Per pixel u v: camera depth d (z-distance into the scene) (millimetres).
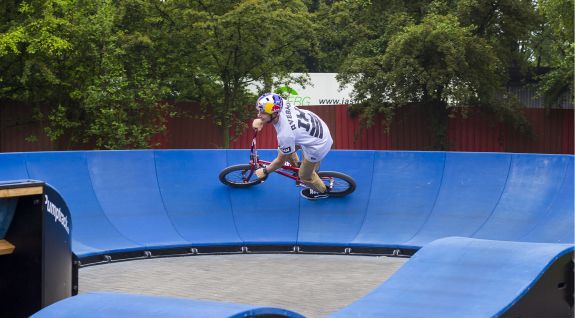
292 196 11992
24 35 19109
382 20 30188
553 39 31156
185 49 22750
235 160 12211
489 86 24641
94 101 20094
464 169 11664
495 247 5879
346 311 5262
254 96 23656
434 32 22641
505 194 11227
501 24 25891
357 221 11555
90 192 11211
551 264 5316
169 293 8562
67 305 4367
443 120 25016
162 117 22688
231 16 21125
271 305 7934
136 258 10727
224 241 11203
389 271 9883
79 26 20438
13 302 6297
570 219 10281
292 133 10234
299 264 10406
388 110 23750
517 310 5051
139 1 22094
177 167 12023
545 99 26203
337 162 12141
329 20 29672
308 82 24188
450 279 5520
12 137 22688
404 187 11797
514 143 25906
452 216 11273
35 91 21375
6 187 5855
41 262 6117
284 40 22719
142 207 11461
